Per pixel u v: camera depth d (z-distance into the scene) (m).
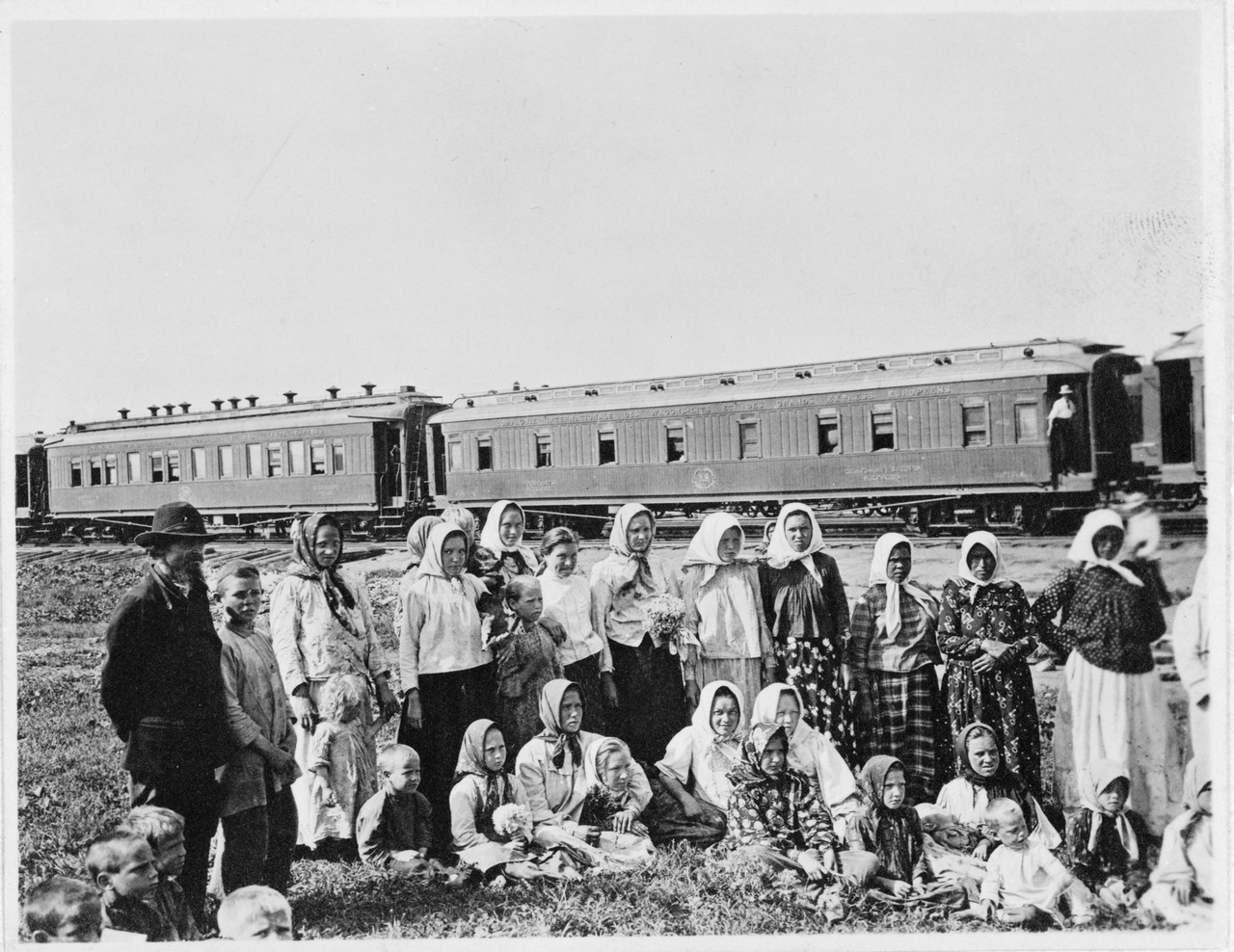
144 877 6.92
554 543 7.45
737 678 7.46
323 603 7.29
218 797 6.91
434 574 7.31
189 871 6.98
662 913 7.04
